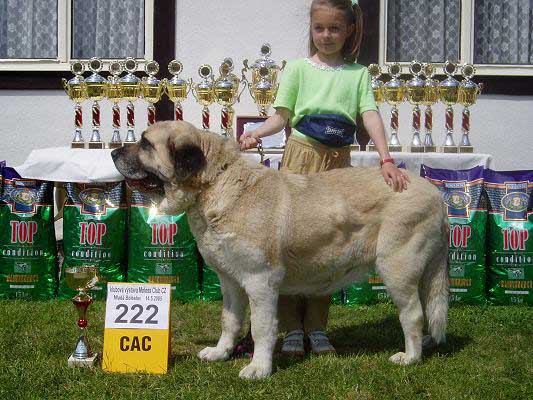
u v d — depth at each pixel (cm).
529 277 597
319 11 457
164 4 819
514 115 823
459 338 505
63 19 834
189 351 480
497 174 604
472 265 598
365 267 449
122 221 607
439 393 398
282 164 491
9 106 835
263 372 417
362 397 389
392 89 698
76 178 595
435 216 438
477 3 838
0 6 856
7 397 383
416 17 841
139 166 426
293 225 423
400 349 484
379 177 443
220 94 686
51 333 502
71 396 389
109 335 429
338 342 505
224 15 820
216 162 420
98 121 708
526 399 390
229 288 453
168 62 825
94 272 444
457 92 698
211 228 421
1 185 605
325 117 464
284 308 477
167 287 436
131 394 390
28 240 604
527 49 841
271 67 708
